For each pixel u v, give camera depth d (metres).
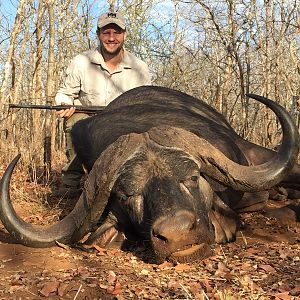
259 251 1.44
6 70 3.41
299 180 1.86
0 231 1.73
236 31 3.60
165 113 1.75
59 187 2.53
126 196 1.41
